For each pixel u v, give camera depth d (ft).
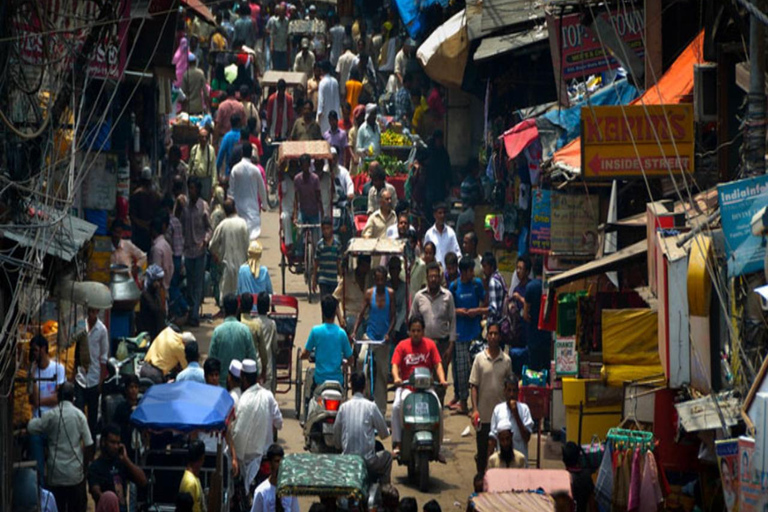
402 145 203.41
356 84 233.35
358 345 129.08
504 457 101.50
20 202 80.23
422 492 111.04
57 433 97.09
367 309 128.16
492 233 164.45
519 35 155.74
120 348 123.34
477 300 132.57
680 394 91.91
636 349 96.22
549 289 107.76
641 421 95.14
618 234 112.37
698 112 98.99
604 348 96.48
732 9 85.35
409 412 111.34
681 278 84.99
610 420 108.06
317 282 162.20
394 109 225.76
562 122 132.98
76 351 111.24
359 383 107.34
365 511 84.64
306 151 171.22
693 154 99.09
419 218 185.06
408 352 117.39
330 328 120.57
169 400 97.19
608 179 101.14
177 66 211.20
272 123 218.59
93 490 95.86
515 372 131.34
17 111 83.51
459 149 198.70
